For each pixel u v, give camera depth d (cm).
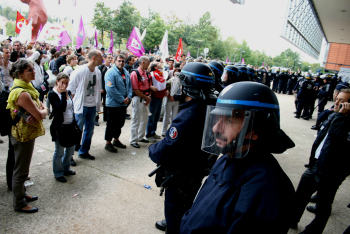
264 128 95
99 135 542
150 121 541
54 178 344
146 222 276
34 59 549
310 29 2295
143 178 374
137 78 465
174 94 315
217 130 104
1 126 253
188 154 187
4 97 253
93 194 318
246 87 99
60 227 253
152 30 5284
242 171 98
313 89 945
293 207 89
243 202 86
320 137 273
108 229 258
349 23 1683
